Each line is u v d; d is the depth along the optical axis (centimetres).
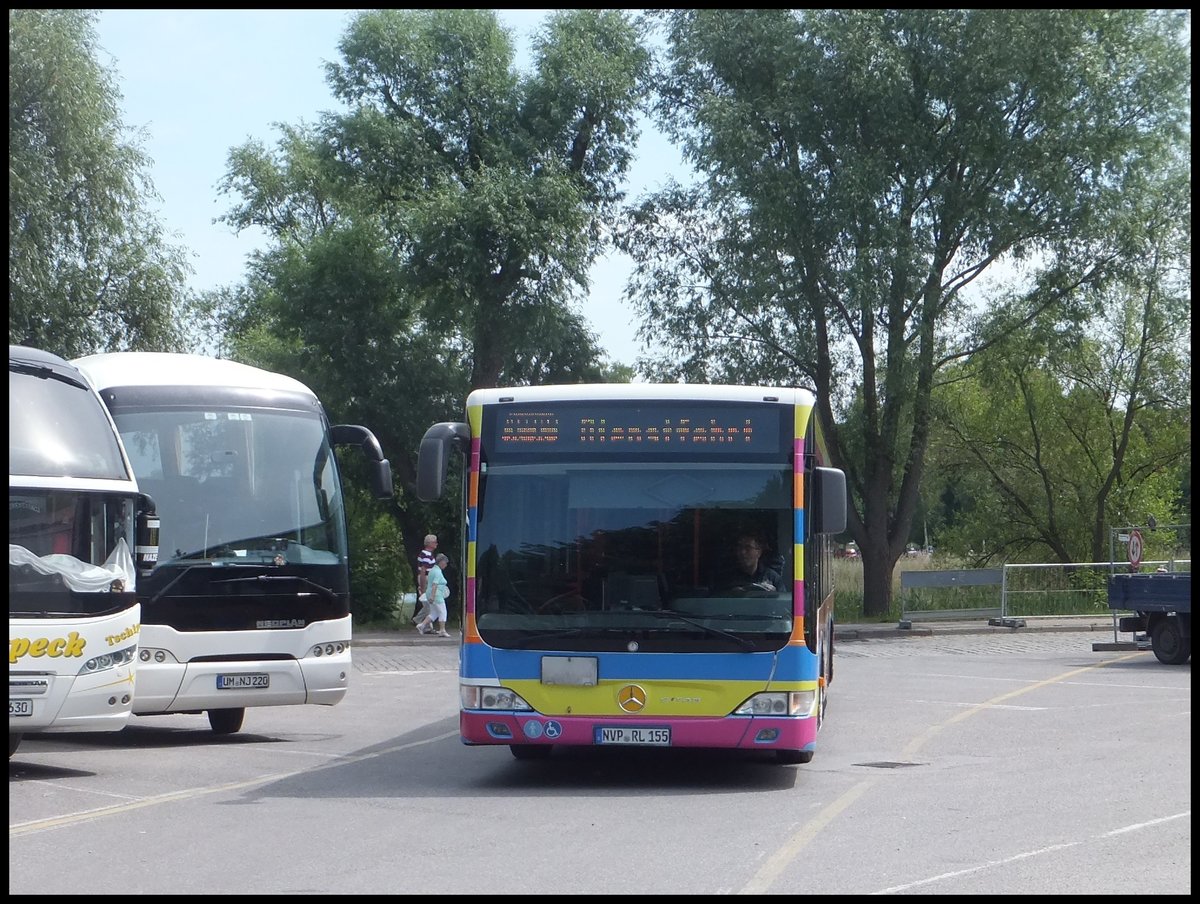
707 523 1072
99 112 3048
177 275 3241
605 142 3816
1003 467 4234
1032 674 2123
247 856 790
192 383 1449
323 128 3662
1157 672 2117
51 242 2989
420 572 3353
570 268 3547
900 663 2373
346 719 1678
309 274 3741
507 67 3744
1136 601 2298
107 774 1178
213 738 1488
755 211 3278
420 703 1847
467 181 3669
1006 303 3412
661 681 1048
